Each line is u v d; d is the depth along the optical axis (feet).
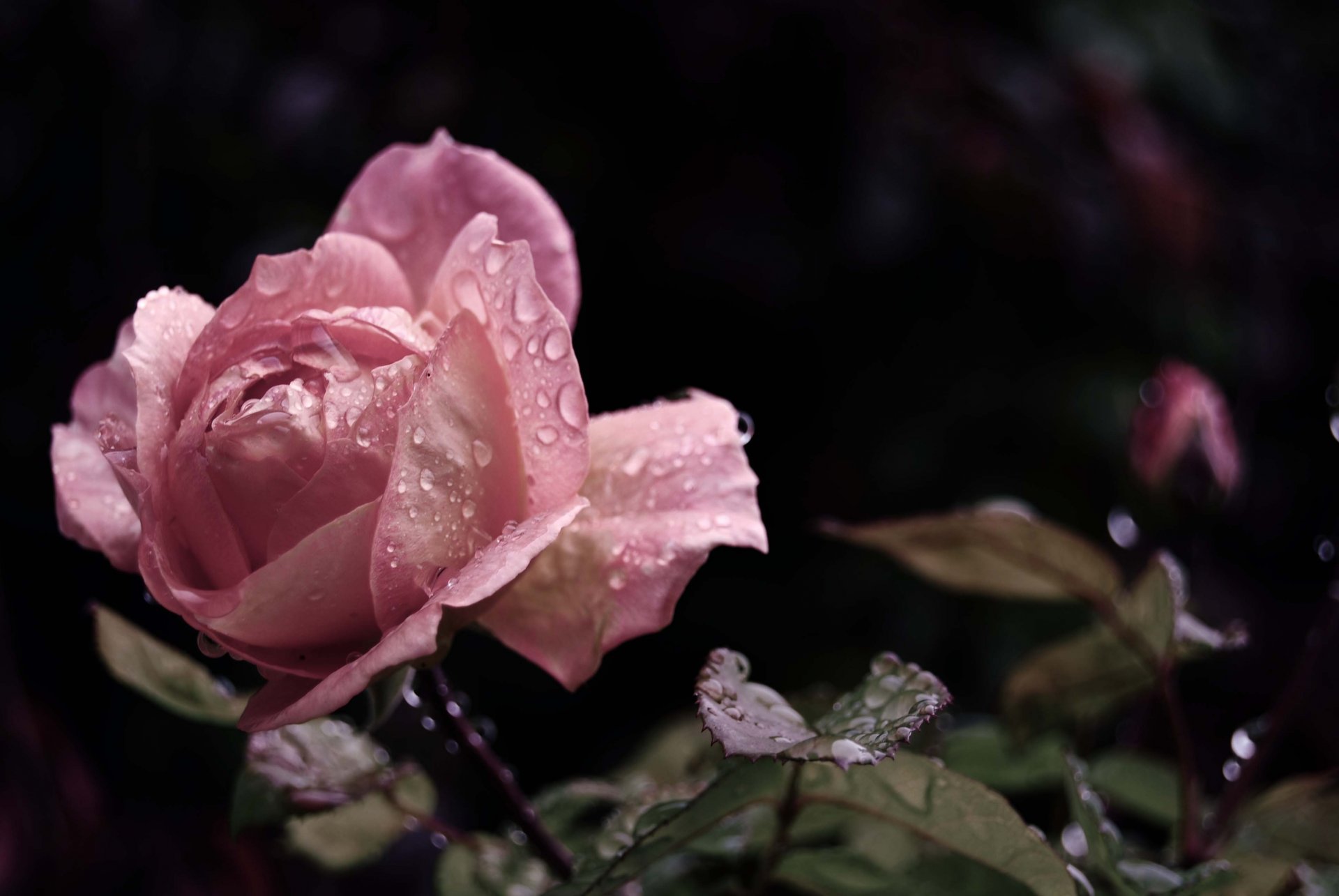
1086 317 4.39
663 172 4.61
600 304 4.81
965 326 4.52
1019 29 4.43
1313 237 4.77
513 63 4.41
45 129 3.90
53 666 3.74
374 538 1.79
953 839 1.91
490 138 4.33
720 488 1.88
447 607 1.80
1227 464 2.27
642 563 1.86
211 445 1.82
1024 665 2.13
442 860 2.05
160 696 2.03
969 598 4.03
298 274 1.86
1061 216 4.17
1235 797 2.10
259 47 4.18
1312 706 4.11
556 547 1.87
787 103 4.54
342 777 2.00
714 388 4.90
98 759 3.50
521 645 1.87
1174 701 2.06
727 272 4.56
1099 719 2.23
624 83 4.51
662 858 1.93
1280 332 4.62
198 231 4.14
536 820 1.94
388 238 1.95
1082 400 4.19
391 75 4.27
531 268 1.84
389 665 1.78
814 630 4.45
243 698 2.05
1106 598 2.06
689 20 4.40
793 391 4.83
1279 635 4.33
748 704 1.86
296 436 1.82
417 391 1.80
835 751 1.80
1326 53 5.09
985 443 4.36
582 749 4.66
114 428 1.85
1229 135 4.73
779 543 4.76
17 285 3.92
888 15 4.40
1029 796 3.03
